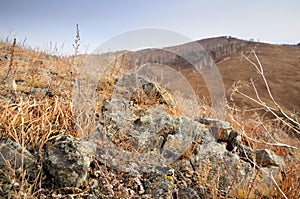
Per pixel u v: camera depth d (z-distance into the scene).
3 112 2.42
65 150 2.04
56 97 3.13
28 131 2.28
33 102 2.89
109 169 2.26
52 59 6.14
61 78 4.21
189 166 2.48
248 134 3.48
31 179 1.93
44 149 2.14
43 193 1.86
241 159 2.82
